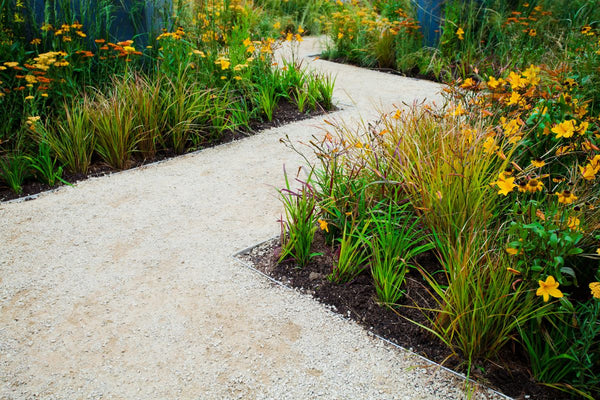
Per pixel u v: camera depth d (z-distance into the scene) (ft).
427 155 10.16
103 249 10.36
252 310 8.64
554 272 7.30
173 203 12.33
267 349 7.80
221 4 21.61
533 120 10.61
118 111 14.01
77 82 15.83
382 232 8.82
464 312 7.21
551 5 25.20
